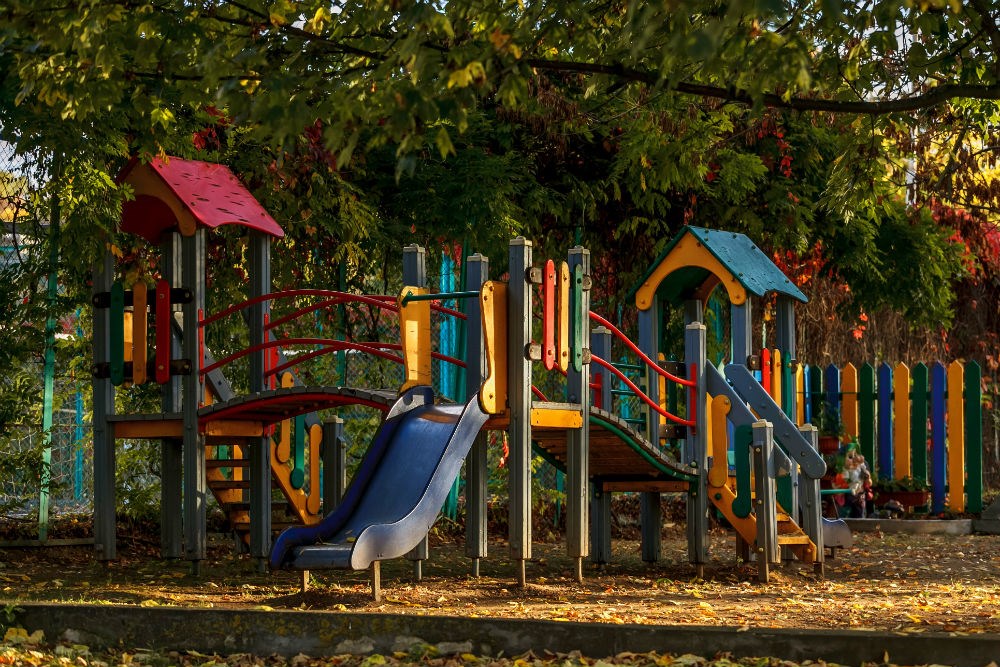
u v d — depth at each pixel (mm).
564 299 10562
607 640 6520
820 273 18672
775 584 10969
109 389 11938
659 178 15148
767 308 20047
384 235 15000
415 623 6773
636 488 12375
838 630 6379
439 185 15023
